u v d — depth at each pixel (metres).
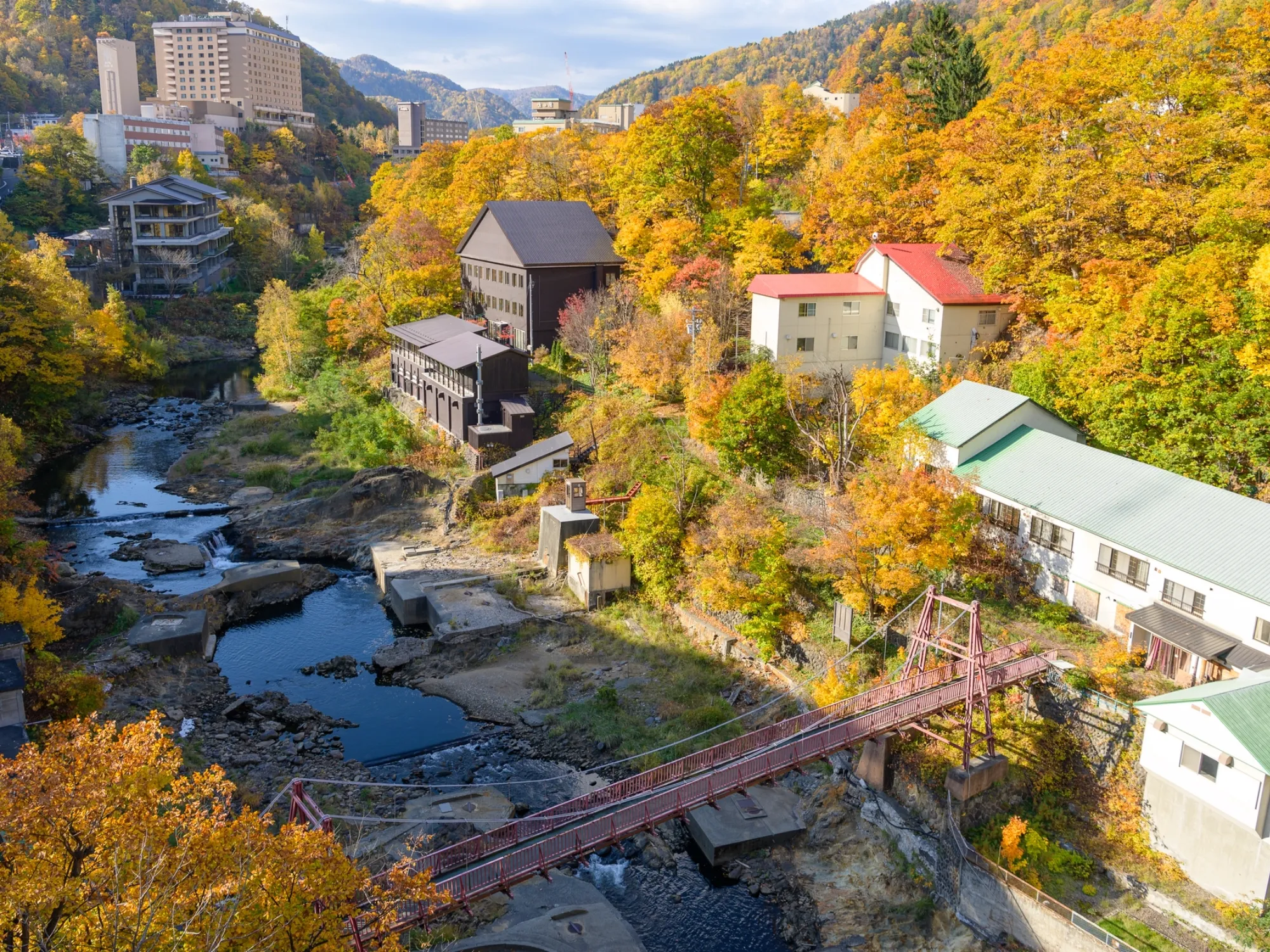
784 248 67.00
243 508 63.59
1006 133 57.00
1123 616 35.16
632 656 44.00
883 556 37.38
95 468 71.44
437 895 19.69
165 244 123.00
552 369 72.62
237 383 101.19
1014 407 42.47
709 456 54.44
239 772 35.84
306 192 187.75
